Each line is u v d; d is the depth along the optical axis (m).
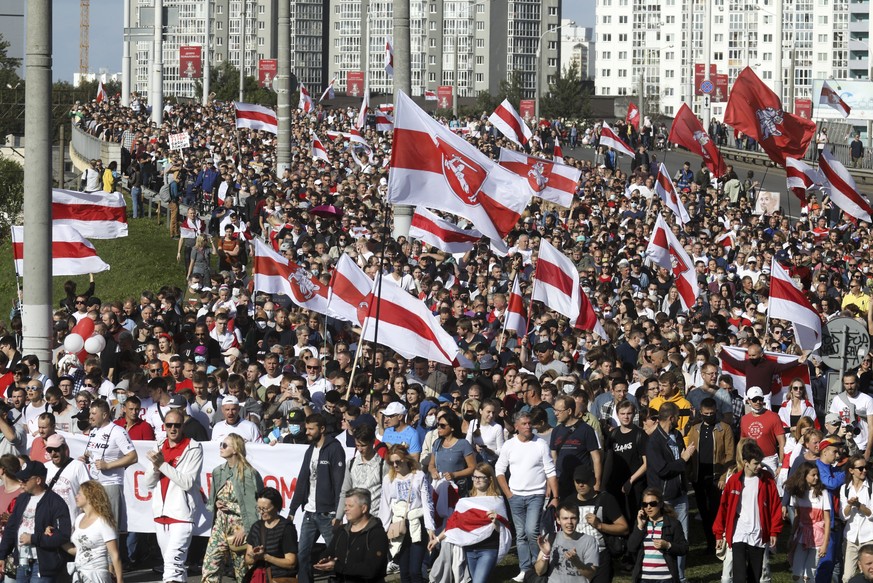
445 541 30.72
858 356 44.34
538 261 46.97
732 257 83.94
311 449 32.19
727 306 62.34
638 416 39.31
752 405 38.50
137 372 37.28
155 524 32.84
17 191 126.12
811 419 36.31
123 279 82.81
